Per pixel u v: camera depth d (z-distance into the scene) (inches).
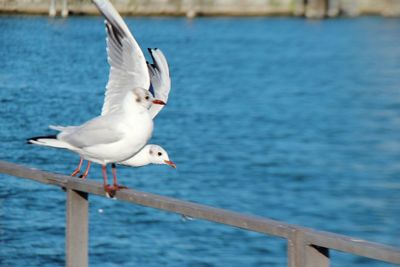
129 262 457.4
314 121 1583.4
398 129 1487.5
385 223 869.2
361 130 1487.5
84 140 199.2
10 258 275.3
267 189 997.8
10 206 311.4
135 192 190.7
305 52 2915.8
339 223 882.1
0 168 221.6
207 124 1306.6
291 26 3705.7
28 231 292.4
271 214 914.1
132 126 200.2
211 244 585.3
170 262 518.0
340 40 3282.5
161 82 245.6
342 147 1327.5
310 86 2128.4
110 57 217.6
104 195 196.9
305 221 892.0
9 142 342.6
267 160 1163.9
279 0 3823.8
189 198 890.7
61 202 319.3
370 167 1155.3
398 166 1171.9
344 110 1740.9
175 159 1018.1
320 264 156.6
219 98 1633.9
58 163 357.7
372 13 4018.2
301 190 1015.6
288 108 1720.0
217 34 3083.2
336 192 1013.2
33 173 210.5
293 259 157.8
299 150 1285.7
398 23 3710.6
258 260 594.6
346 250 148.1
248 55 2598.4
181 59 1569.9
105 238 452.4
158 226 523.5
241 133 1326.3
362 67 2509.8
